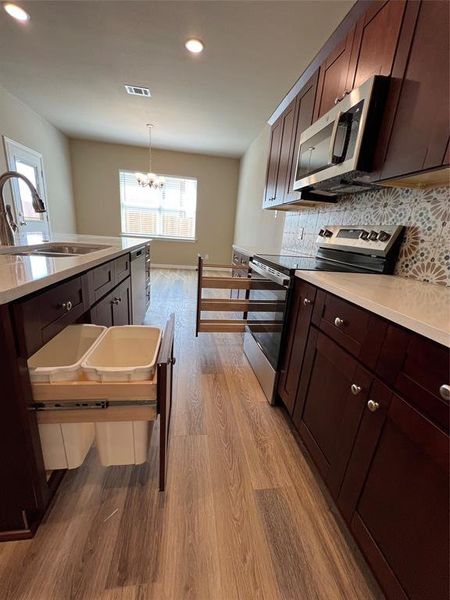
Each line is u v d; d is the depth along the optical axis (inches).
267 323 71.5
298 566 35.5
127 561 34.3
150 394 34.7
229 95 127.9
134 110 153.2
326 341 44.3
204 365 86.3
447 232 46.7
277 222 136.4
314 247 93.7
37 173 168.4
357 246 64.9
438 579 23.5
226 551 36.4
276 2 73.3
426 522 24.9
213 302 87.3
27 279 31.2
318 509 43.1
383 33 45.8
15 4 80.4
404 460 27.7
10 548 34.7
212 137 188.1
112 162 222.2
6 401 30.1
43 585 31.5
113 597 31.0
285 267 60.0
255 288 83.3
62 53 104.0
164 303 145.8
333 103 62.1
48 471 41.8
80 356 47.9
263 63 101.4
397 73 42.9
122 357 49.6
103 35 92.7
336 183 61.8
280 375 64.1
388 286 43.4
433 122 36.7
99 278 57.9
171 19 82.9
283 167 94.7
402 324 28.0
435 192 48.9
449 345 22.8
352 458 36.1
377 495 31.3
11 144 142.9
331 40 67.7
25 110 154.0
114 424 37.2
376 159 47.8
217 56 99.3
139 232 242.5
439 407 24.0
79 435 36.8
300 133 80.7
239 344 103.4
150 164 227.1
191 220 248.5
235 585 33.1
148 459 49.6
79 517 39.0
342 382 39.6
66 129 192.7
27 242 71.9
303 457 52.8
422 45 38.2
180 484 45.3
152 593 31.6
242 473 48.4
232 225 250.5
